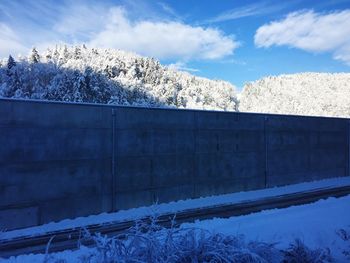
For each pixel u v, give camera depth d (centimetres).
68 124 1152
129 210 1250
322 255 666
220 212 1171
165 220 1070
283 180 1798
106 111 1234
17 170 1054
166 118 1386
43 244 856
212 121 1526
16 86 8231
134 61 12031
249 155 1656
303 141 1916
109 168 1234
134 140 1298
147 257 519
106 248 537
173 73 13238
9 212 1035
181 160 1422
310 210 1119
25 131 1072
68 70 8500
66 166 1143
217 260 538
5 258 750
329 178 2058
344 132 2175
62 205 1130
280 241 761
